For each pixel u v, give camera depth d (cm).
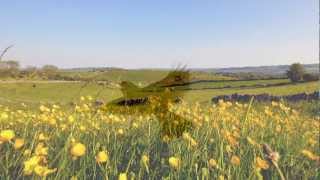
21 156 244
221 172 214
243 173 218
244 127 322
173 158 221
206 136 290
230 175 209
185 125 326
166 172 236
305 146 296
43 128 356
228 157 244
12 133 225
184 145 280
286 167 254
